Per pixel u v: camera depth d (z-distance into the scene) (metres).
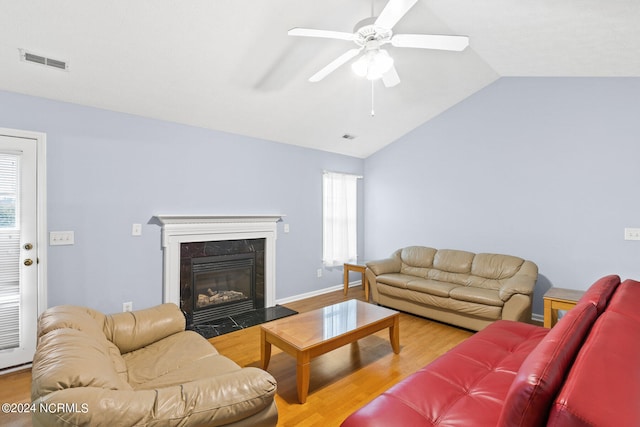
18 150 2.54
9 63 2.29
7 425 1.88
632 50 2.62
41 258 2.63
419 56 3.29
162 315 2.21
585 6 2.15
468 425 1.25
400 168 5.14
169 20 2.23
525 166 3.85
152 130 3.27
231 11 2.25
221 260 3.75
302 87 3.31
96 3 2.01
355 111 4.06
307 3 2.31
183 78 2.82
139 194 3.17
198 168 3.60
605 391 0.81
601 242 3.34
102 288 2.96
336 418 1.95
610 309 1.49
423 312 3.75
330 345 2.24
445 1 2.47
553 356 1.00
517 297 3.04
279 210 4.39
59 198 2.73
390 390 1.51
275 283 4.28
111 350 1.81
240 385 1.25
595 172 3.38
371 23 1.89
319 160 4.93
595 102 3.37
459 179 4.44
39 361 1.20
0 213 2.48
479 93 4.21
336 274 5.20
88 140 2.88
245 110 3.49
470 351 1.91
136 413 1.04
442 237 4.63
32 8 1.97
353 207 5.39
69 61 2.39
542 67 3.40
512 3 2.33
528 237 3.83
